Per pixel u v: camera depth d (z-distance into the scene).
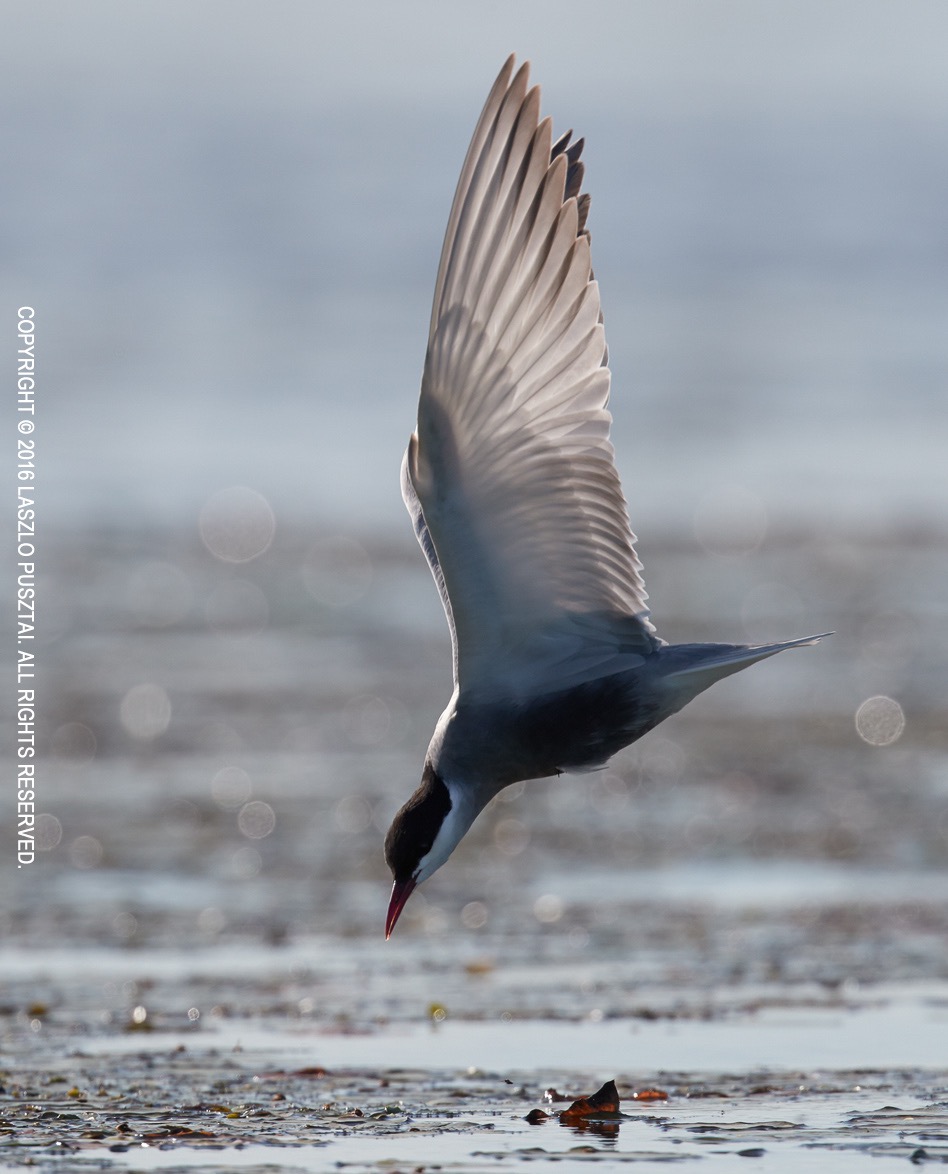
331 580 25.48
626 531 8.00
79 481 30.70
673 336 44.59
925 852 14.69
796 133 82.94
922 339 43.38
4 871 14.41
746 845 15.07
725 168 74.25
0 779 17.06
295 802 16.39
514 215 7.48
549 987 11.23
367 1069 9.43
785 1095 8.72
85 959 12.12
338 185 71.25
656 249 58.62
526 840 15.54
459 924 12.99
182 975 11.71
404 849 8.35
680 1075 9.17
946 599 23.91
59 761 17.70
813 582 24.84
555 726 8.20
